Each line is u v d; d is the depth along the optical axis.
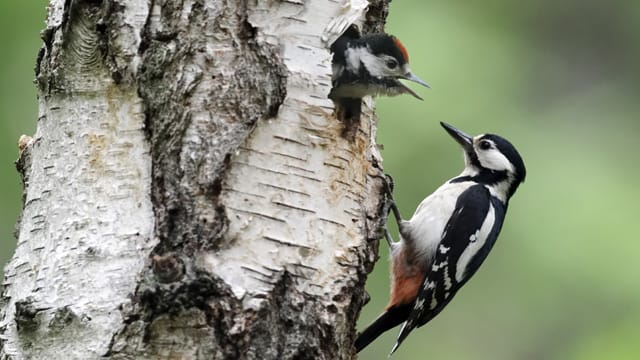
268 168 9.82
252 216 9.66
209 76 9.72
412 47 19.66
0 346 9.90
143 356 9.13
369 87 11.94
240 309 9.27
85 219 9.63
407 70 12.20
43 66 10.29
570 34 25.11
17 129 17.39
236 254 9.49
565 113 22.75
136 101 9.75
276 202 9.79
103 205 9.62
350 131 10.73
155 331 9.13
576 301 19.27
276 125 9.92
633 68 25.58
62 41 9.99
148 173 9.59
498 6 22.09
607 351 18.95
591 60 25.16
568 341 19.34
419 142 18.59
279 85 9.93
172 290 9.06
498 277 19.77
